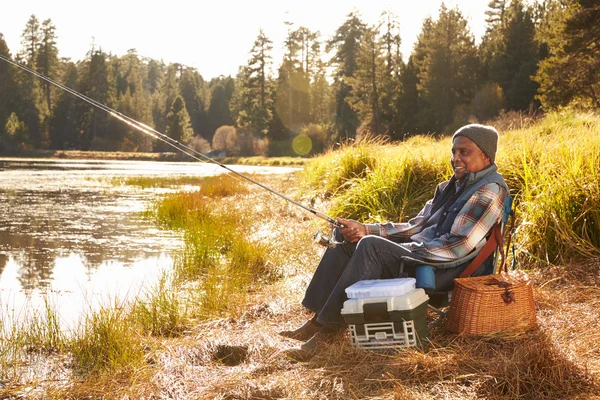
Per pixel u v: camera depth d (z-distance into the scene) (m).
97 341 4.11
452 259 3.61
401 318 3.34
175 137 89.06
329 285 3.86
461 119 47.09
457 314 3.58
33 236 9.98
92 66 91.06
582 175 5.65
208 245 8.09
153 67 145.50
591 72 28.38
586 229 5.31
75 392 3.35
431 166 8.31
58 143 89.06
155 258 7.89
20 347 4.18
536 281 4.74
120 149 88.62
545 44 48.16
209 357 3.84
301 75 87.31
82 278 6.65
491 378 2.98
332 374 3.23
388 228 3.88
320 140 72.00
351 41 77.94
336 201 9.20
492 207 3.61
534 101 46.03
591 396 2.77
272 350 3.79
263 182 19.09
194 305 5.27
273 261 6.98
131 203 15.83
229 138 76.62
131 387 3.35
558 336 3.47
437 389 2.94
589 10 27.89
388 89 60.47
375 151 10.87
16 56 91.31
